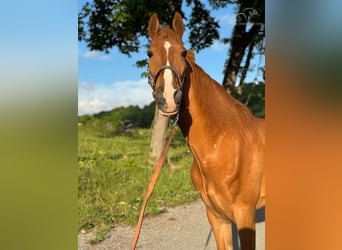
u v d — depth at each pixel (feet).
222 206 7.32
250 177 7.11
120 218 12.94
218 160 6.96
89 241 10.97
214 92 7.22
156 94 6.04
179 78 6.13
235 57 23.12
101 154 21.99
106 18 20.74
